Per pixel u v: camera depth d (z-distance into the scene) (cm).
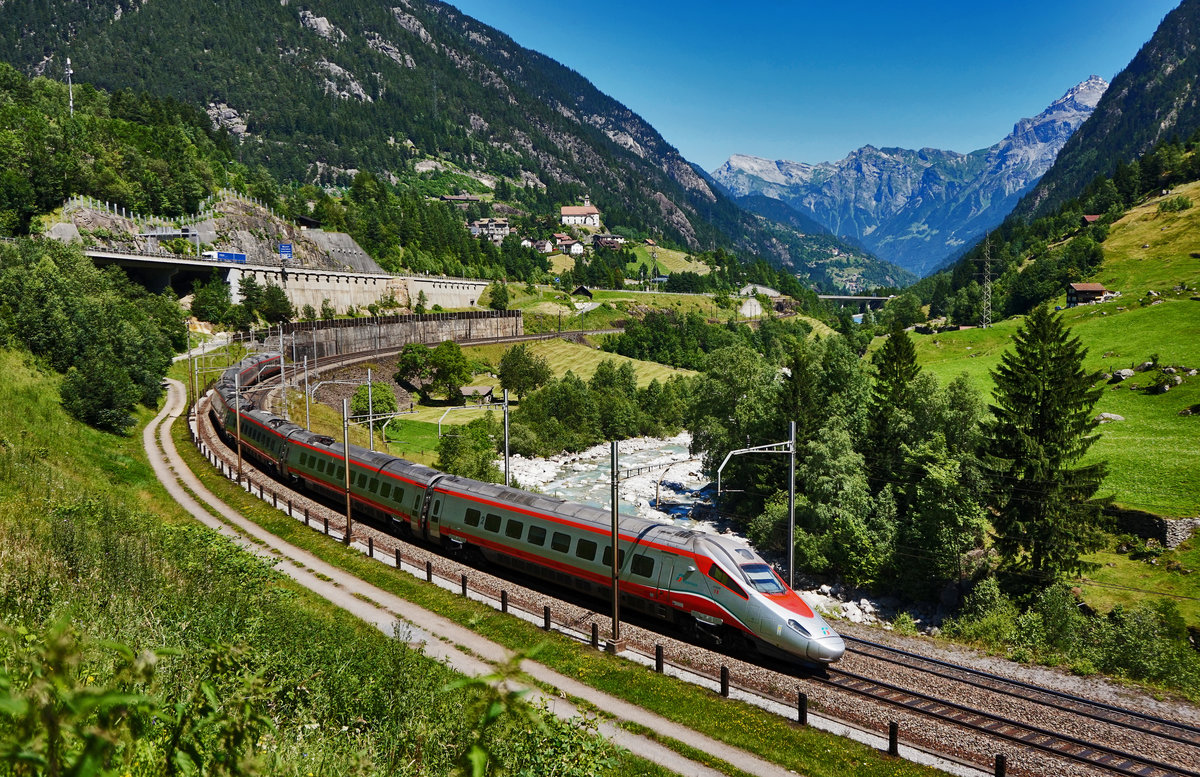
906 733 2442
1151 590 5366
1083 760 2284
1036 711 2617
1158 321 12575
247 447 6694
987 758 2300
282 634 2309
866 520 6081
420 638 3050
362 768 1072
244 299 14912
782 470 7244
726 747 2323
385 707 1847
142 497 5212
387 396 11044
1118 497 6525
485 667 2800
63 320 7538
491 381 15912
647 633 3200
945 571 5369
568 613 3422
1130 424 8612
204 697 607
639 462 10819
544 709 1382
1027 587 5253
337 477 5166
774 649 2881
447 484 4288
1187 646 4309
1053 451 5619
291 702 1647
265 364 11006
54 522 2889
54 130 15300
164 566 2803
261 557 3706
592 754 1347
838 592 5769
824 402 7600
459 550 4144
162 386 9762
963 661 3241
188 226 16538
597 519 3578
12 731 317
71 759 325
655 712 2523
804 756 2277
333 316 17862
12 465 3953
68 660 355
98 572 2438
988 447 5912
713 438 8088
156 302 12175
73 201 13925
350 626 3016
